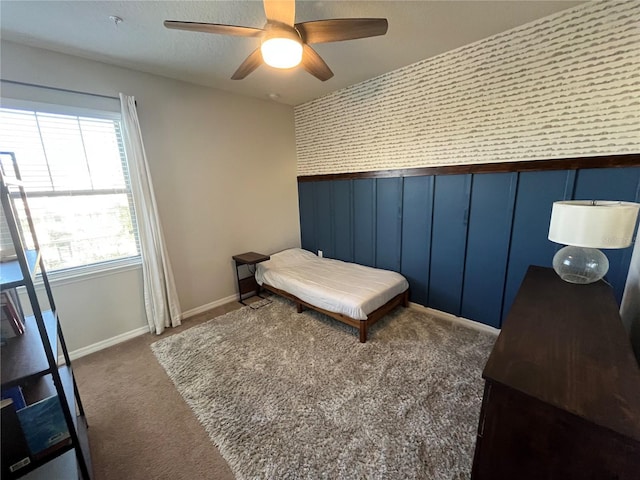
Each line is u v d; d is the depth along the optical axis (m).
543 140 2.07
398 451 1.41
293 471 1.33
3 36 1.86
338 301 2.49
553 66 1.94
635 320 1.52
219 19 1.80
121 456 1.44
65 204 2.27
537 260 2.21
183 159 2.90
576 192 1.97
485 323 2.58
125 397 1.86
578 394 0.75
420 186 2.83
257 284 3.68
